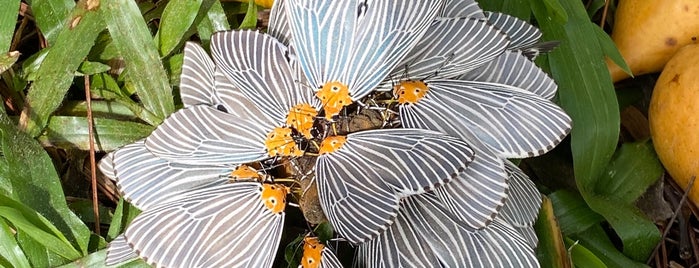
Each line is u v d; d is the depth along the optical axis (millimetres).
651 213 240
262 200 156
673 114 217
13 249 180
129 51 199
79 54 198
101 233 202
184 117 158
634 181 234
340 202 141
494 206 149
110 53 210
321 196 145
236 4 224
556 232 187
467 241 157
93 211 200
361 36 139
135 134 202
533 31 173
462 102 157
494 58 161
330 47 142
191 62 172
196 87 172
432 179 138
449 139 142
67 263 183
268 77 154
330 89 145
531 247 165
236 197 155
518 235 162
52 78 197
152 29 221
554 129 156
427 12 139
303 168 160
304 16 141
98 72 203
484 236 158
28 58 207
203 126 157
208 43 208
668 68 223
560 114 156
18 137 190
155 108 200
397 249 156
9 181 191
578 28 225
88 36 200
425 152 141
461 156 140
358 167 143
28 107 196
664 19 223
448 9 167
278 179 161
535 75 172
